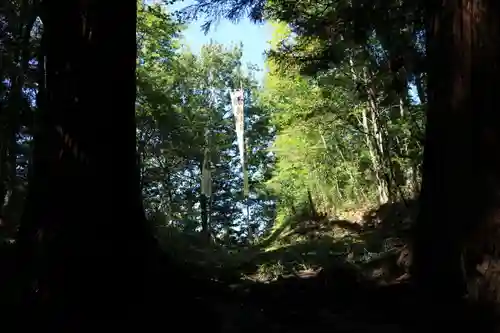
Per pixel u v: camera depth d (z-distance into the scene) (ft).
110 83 12.98
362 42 31.19
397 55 28.86
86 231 11.96
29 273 11.65
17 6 26.68
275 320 14.78
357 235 44.09
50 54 12.85
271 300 17.24
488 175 11.78
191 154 95.66
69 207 11.99
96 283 11.83
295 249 35.42
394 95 48.11
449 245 12.82
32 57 27.61
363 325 13.85
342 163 80.59
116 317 11.96
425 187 14.73
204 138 102.83
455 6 13.30
